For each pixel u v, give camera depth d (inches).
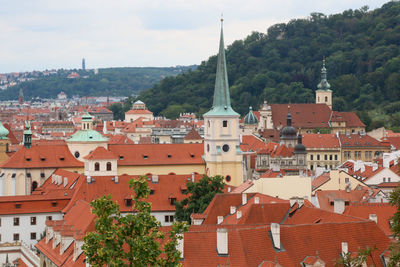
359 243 5462.6
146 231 4645.7
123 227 4618.6
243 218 6653.5
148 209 4731.8
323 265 5187.0
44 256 7411.4
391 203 4594.0
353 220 5890.8
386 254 5300.2
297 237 5388.8
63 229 7190.0
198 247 5246.1
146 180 4837.6
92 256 4559.5
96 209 4640.8
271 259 5246.1
